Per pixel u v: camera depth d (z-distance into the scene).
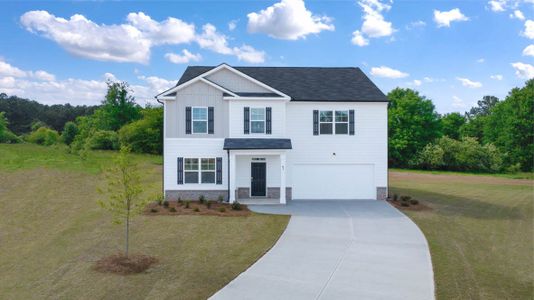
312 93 26.28
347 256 14.09
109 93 65.31
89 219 20.12
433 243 16.05
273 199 25.25
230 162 23.88
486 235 17.78
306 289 10.90
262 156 25.47
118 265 12.72
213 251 14.55
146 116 55.50
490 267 13.16
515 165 58.06
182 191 24.56
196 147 24.55
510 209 24.72
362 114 26.03
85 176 35.00
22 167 37.78
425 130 62.16
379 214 21.47
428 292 10.81
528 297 10.62
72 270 12.52
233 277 11.84
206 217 20.19
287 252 14.48
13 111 89.94
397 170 57.19
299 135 25.91
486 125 68.00
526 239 17.25
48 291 10.84
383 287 11.13
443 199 28.09
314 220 19.81
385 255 14.28
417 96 62.66
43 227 18.75
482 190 33.91
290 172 25.92
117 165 13.49
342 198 26.11
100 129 63.25
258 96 24.83
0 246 15.60
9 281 11.68
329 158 25.98
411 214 21.84
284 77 28.44
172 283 11.33
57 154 49.31
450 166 57.19
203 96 24.58
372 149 26.08
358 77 28.81
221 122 24.69
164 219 19.72
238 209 22.03
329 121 26.00
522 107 59.31
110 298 10.30
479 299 10.40
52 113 96.88
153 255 14.02
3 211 22.30
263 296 10.38
